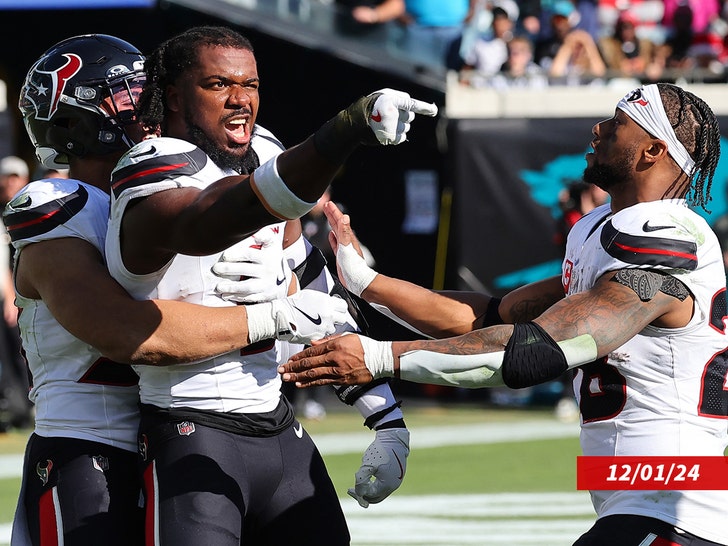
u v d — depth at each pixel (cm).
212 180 1102
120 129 1263
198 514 1127
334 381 1127
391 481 1287
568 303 1158
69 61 1259
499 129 3909
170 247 1080
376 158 4334
